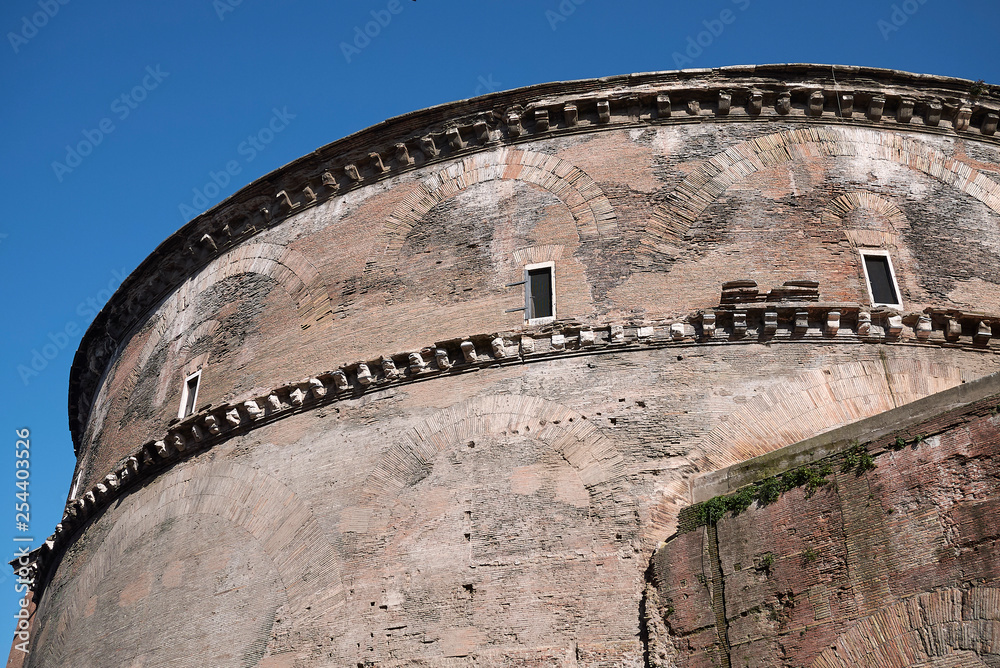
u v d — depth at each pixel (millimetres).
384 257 25141
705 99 25453
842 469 16766
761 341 21641
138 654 22516
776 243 23219
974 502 15219
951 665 14578
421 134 26469
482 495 20500
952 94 25891
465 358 22453
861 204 23922
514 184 24969
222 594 22031
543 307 23000
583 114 25578
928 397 17422
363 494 21531
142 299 30984
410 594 19734
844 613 15711
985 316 21906
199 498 23953
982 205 24562
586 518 19672
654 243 23312
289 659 20141
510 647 18469
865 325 21719
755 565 16969
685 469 20031
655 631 17609
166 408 27031
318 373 23891
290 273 26469
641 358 21656
